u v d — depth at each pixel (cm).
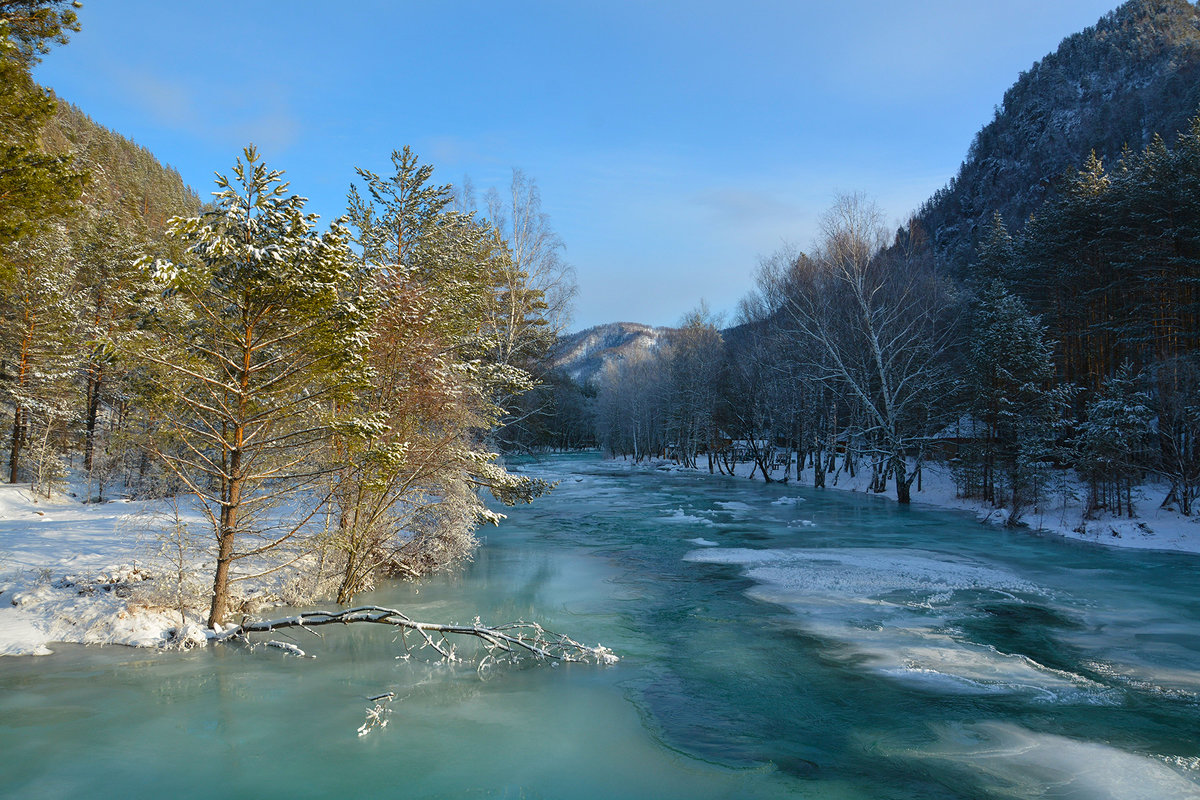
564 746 698
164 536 1224
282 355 999
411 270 1420
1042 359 2902
